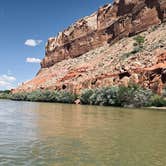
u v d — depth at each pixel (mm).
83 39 172875
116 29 151375
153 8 133250
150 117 41562
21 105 79625
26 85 166750
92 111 54688
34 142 20844
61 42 191500
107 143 20688
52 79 151875
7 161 15375
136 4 142625
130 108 66500
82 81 108188
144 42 118688
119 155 17062
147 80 81188
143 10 137500
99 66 120250
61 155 16844
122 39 143875
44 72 181500
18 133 25188
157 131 26906
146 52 100438
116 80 92000
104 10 168375
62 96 101938
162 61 83188
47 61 198125
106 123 33531
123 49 126500
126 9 149250
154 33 122250
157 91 76250
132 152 17891
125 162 15508
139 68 86750
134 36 136750
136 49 112312
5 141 21156
